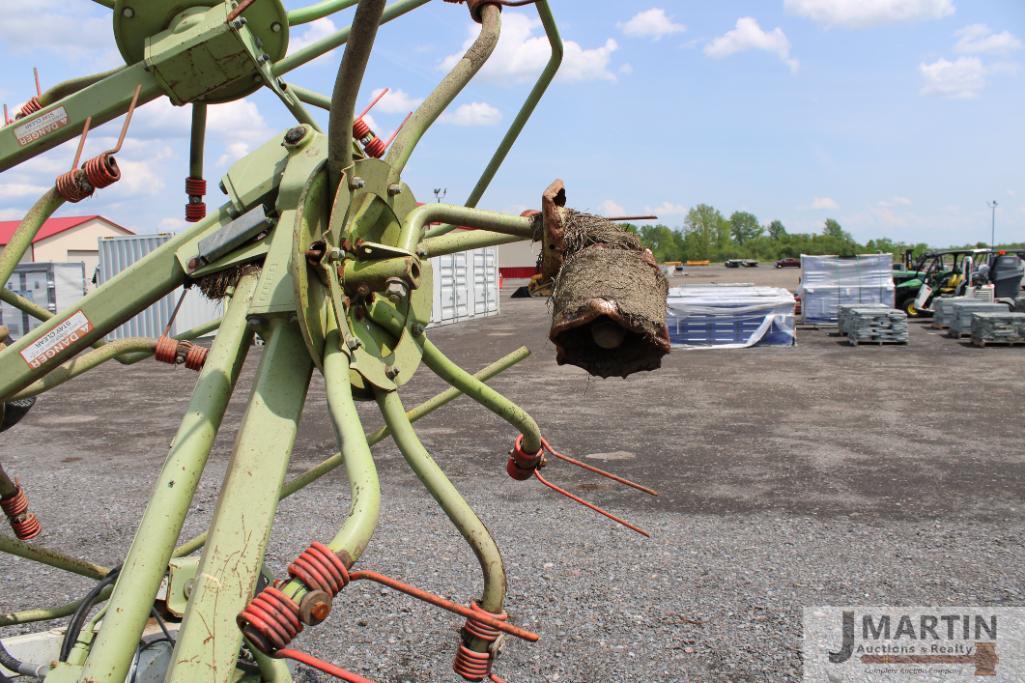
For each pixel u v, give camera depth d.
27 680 3.25
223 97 2.45
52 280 20.36
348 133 1.64
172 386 13.77
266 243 2.02
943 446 8.50
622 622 4.27
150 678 2.32
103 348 2.80
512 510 6.27
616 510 6.27
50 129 2.39
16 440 9.33
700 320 18.22
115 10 2.29
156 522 1.63
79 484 7.26
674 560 5.18
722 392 12.24
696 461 7.93
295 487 2.96
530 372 14.65
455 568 5.04
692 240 153.50
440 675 3.71
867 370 14.53
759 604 4.49
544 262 1.94
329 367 1.70
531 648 3.98
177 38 2.27
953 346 18.28
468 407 10.98
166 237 20.50
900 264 28.73
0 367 2.13
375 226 1.91
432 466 1.86
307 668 3.74
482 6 2.12
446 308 25.06
